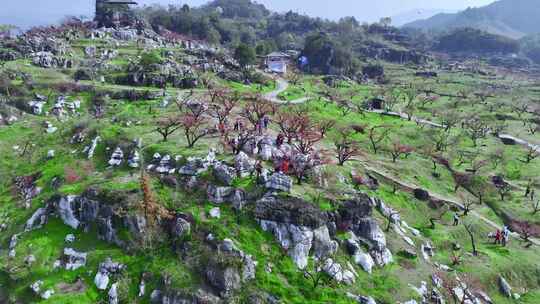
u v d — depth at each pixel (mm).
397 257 62625
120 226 54969
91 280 51281
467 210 84625
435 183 95938
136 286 49906
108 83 129750
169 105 104750
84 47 162250
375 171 87750
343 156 80562
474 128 139500
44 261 54500
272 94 144625
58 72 133250
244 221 55438
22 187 71375
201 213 55812
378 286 55406
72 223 58812
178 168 62969
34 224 60594
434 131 131375
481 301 61219
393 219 70250
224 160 63625
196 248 52094
